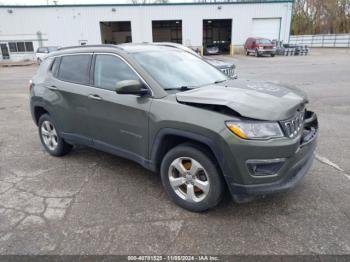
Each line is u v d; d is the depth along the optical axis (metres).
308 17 54.38
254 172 2.54
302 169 2.93
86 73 3.79
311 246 2.45
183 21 31.45
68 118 4.03
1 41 30.95
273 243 2.50
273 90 3.10
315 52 32.19
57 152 4.49
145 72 3.20
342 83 11.05
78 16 30.70
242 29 31.81
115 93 3.37
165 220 2.85
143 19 31.19
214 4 30.92
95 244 2.54
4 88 12.69
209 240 2.56
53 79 4.21
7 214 3.01
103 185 3.59
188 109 2.74
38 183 3.69
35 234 2.68
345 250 2.39
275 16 31.27
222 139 2.52
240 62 22.25
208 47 32.19
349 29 51.44
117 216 2.94
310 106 7.47
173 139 3.02
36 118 4.77
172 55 3.86
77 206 3.13
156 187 3.51
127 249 2.47
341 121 6.07
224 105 2.55
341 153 4.38
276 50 28.95
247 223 2.77
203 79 3.60
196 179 2.88
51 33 31.11
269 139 2.48
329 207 2.99
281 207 3.01
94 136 3.77
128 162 4.29
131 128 3.24
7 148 5.03
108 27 37.31
